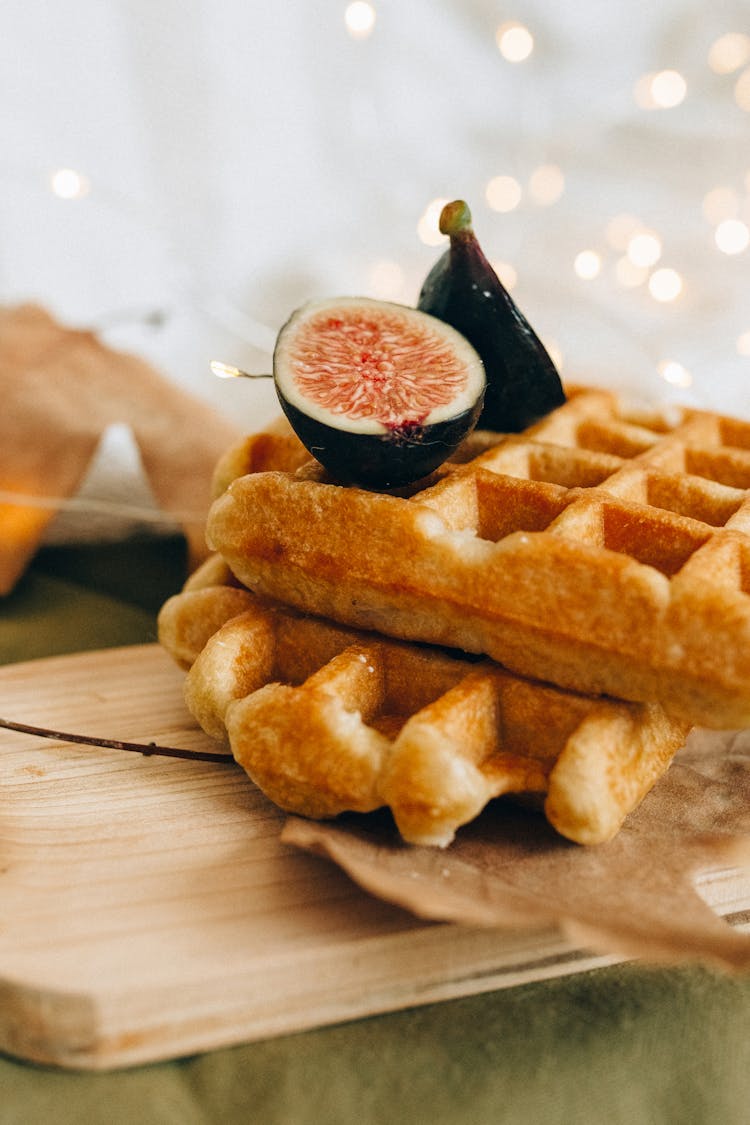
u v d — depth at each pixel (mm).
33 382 457
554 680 318
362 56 602
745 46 540
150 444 446
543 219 605
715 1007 304
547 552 309
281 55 604
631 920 291
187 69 589
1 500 435
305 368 337
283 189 631
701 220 581
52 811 335
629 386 493
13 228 602
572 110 587
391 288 608
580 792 304
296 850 324
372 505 323
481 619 316
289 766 316
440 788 303
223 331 629
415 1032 299
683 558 325
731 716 300
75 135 593
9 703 377
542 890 302
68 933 300
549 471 363
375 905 309
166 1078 292
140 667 396
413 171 620
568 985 308
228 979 292
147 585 452
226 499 339
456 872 307
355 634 339
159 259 626
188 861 321
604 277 597
